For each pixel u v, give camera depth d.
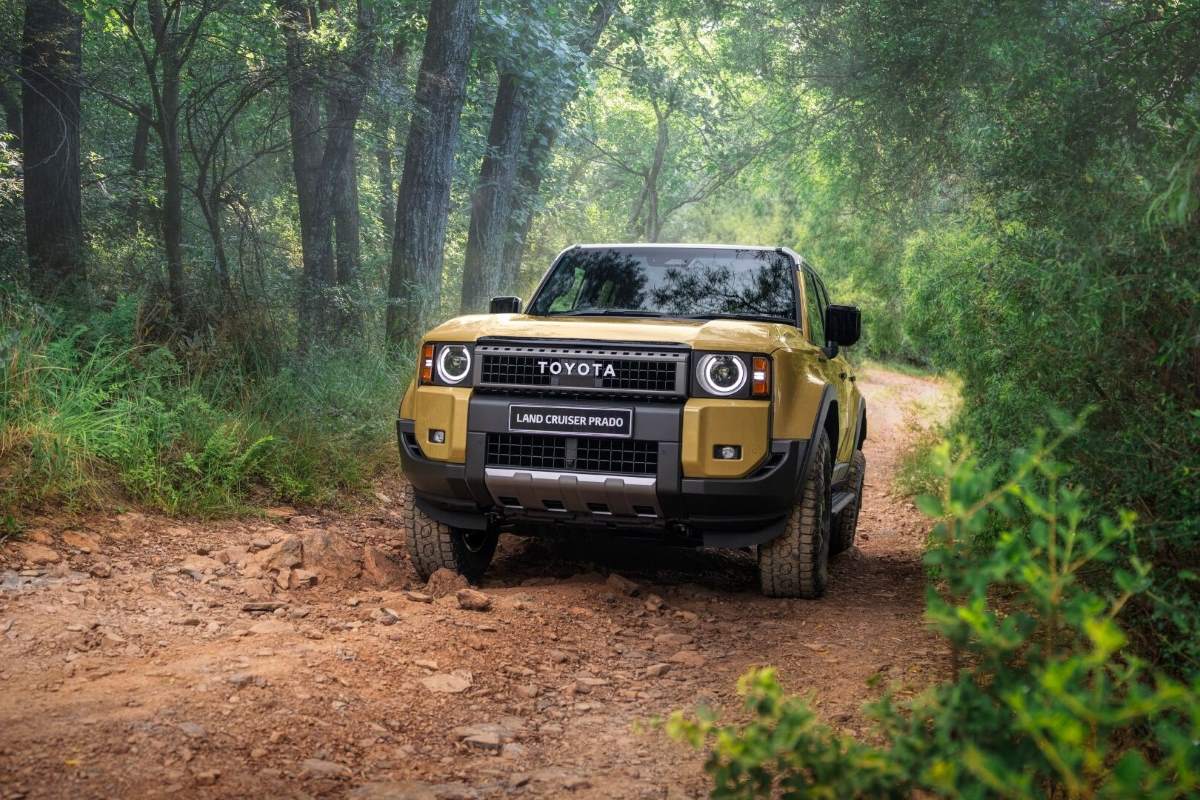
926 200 12.45
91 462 6.71
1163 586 3.70
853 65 11.15
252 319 9.42
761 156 20.27
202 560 5.85
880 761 1.98
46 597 4.93
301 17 12.58
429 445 5.63
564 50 16.48
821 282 8.30
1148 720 3.18
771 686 2.07
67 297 8.91
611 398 5.44
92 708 3.57
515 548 7.49
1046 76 5.84
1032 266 4.83
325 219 16.28
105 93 11.37
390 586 5.94
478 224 17.34
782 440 5.42
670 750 3.63
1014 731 2.08
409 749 3.51
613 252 7.09
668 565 7.14
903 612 5.89
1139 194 4.37
